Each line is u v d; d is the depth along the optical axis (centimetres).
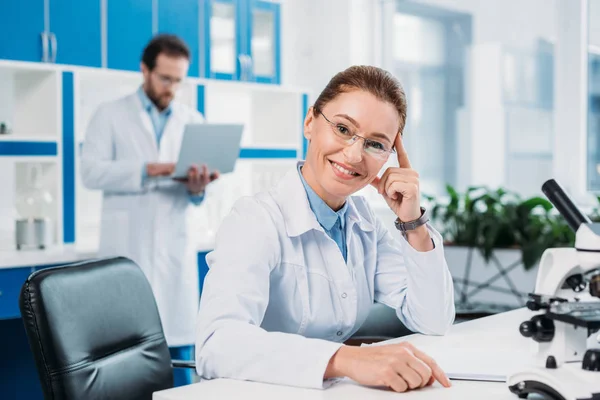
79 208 385
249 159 419
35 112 352
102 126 321
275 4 441
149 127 327
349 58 497
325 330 152
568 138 432
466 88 482
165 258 321
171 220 324
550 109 441
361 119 133
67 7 354
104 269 160
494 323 179
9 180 358
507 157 463
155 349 167
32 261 306
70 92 349
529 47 449
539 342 114
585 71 428
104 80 388
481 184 477
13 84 361
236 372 123
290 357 120
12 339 307
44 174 351
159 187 322
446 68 491
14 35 338
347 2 496
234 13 421
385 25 517
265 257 139
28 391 311
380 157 137
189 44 400
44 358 140
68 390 140
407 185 146
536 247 389
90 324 150
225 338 125
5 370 305
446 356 140
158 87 324
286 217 147
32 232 328
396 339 159
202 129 306
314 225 147
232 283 133
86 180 316
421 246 153
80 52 359
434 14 493
